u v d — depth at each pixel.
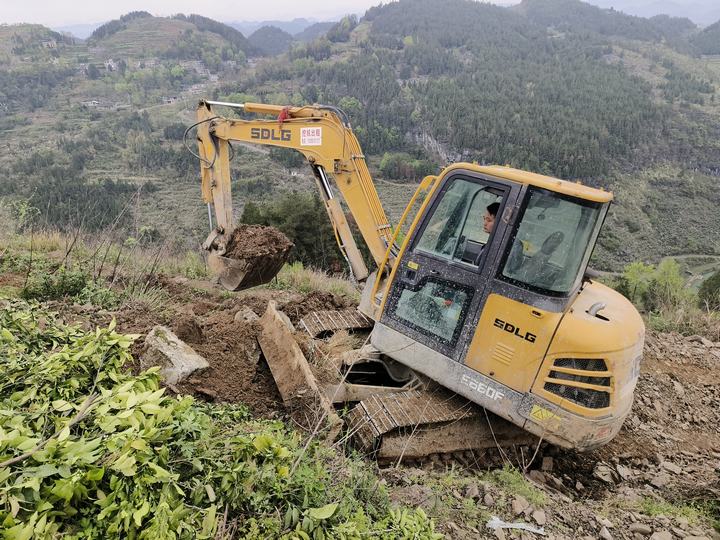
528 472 5.59
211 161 6.81
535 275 4.84
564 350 4.77
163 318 6.74
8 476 2.43
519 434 5.68
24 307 4.73
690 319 11.45
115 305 7.26
